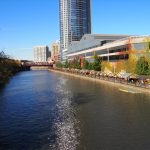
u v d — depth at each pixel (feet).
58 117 165.78
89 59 620.08
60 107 195.83
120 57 432.66
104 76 399.03
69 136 129.49
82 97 235.40
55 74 632.79
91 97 232.94
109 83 331.57
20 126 147.84
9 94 268.82
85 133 132.87
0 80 395.55
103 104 198.80
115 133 131.03
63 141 122.93
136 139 122.01
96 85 322.96
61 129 140.56
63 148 114.83
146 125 141.59
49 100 227.20
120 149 111.86
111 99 217.15
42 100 228.22
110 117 160.45
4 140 126.11
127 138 123.65
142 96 222.48
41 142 122.52
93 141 121.49
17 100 231.09
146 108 178.19
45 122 155.02
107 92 256.93
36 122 155.43
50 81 415.03
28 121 158.10
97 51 556.51
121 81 314.96
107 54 491.72
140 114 163.73
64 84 356.38
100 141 121.29
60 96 247.29
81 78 453.17
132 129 136.05
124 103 197.88
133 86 269.23
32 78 495.00
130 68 379.14
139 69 306.14
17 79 472.85
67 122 153.79
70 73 603.67
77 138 126.31
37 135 132.05
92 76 440.86
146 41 352.08
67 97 239.91
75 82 380.17
